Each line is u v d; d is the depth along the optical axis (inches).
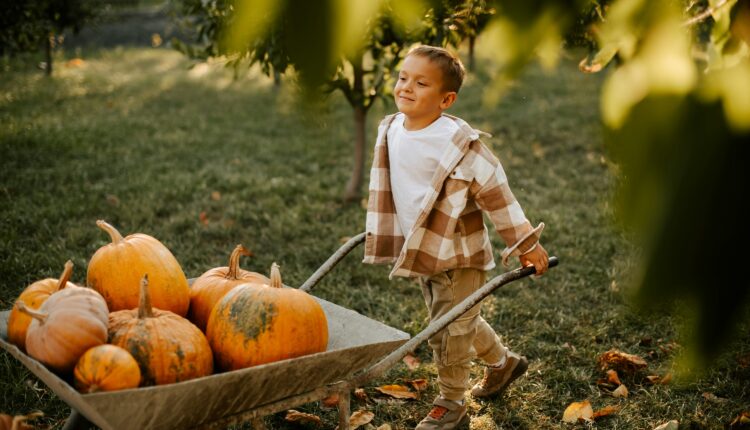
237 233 205.8
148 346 79.0
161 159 269.3
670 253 13.3
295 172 264.4
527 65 14.8
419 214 104.0
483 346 121.7
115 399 68.9
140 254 94.0
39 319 78.0
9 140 271.4
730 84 14.1
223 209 223.1
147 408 71.9
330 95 13.8
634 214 13.9
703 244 13.1
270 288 88.2
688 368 13.6
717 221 13.1
